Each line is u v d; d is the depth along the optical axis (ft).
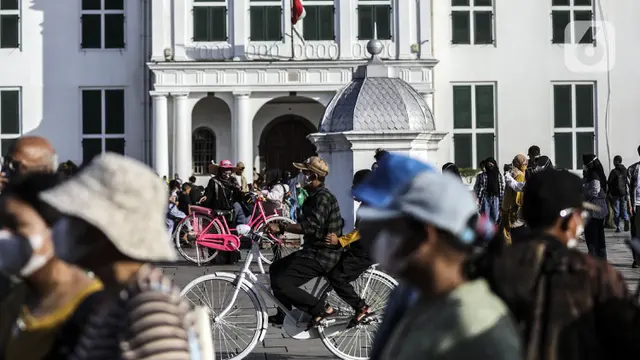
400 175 12.09
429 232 11.59
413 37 125.18
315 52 124.16
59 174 14.03
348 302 32.17
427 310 11.55
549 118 131.34
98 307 11.87
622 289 14.67
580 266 14.70
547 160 59.77
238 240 67.72
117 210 11.53
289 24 123.85
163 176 114.21
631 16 132.16
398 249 11.68
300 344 38.29
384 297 33.42
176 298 11.43
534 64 131.23
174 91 121.60
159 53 122.31
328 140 57.52
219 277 32.99
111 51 129.08
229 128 128.98
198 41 123.85
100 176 11.67
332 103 59.72
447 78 130.62
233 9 123.54
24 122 128.77
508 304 14.76
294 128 132.46
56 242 12.06
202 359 12.18
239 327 33.65
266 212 71.92
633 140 132.26
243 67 121.60
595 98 132.16
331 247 32.09
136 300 11.21
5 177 19.77
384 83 59.11
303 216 32.22
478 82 131.03
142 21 129.08
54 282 13.19
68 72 129.08
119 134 129.29
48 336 12.69
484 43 130.82
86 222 11.80
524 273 14.79
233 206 69.00
